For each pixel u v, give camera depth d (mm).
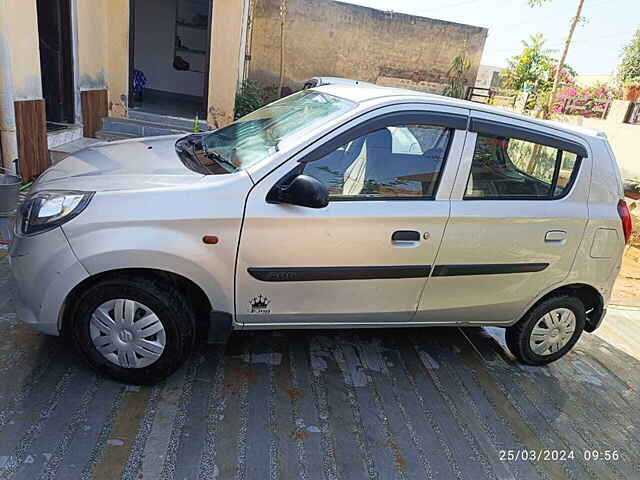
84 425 2391
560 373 3596
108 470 2170
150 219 2375
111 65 8078
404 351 3521
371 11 11945
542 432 2924
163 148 3170
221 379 2893
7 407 2420
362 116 2670
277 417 2658
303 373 3072
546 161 3023
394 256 2746
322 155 2613
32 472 2098
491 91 16391
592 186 3129
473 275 2963
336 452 2490
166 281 2592
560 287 3297
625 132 13109
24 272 2426
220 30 8023
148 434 2402
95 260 2354
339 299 2793
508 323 3324
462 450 2660
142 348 2604
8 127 5027
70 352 2906
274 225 2521
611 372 3748
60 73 6711
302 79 12188
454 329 3965
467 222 2816
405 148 2750
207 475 2230
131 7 7977
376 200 2693
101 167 2787
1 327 3023
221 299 2621
